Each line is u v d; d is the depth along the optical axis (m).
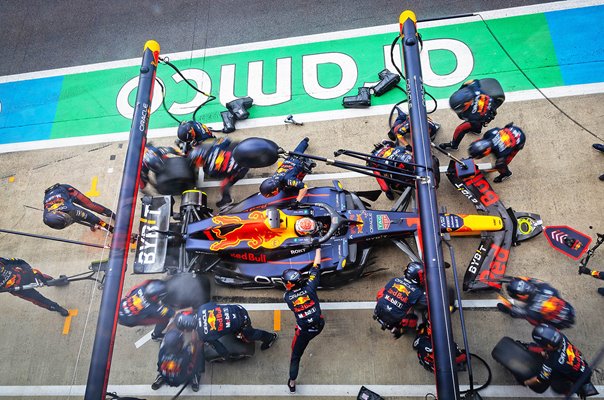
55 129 9.48
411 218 6.62
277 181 6.51
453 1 9.35
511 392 6.16
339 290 7.10
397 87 8.56
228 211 7.34
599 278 6.35
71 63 10.27
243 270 6.74
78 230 8.23
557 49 8.47
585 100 7.96
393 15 9.45
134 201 5.73
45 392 7.07
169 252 6.72
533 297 5.67
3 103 9.97
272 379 6.66
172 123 9.08
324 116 8.62
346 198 7.06
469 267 6.74
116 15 10.73
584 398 5.64
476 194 7.08
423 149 5.45
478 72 8.53
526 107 8.08
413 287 5.78
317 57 9.28
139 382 6.91
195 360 6.22
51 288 7.75
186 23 10.30
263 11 10.12
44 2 11.24
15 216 8.55
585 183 7.34
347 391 6.46
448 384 4.38
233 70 9.48
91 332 7.39
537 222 7.00
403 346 6.61
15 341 7.48
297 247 6.40
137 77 9.79
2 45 10.76
